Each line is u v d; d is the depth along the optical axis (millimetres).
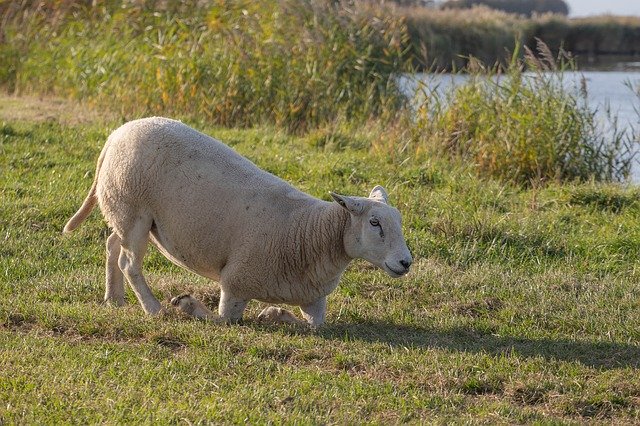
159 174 8000
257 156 13578
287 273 7848
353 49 17094
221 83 16719
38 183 12188
